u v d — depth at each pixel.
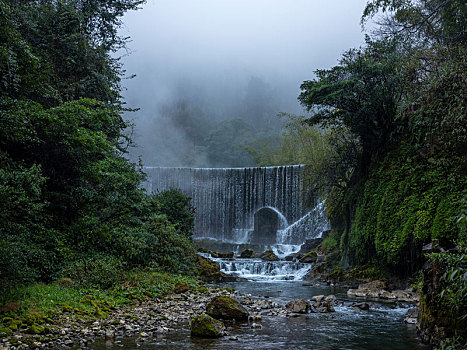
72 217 12.90
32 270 9.46
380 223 16.73
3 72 11.54
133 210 14.68
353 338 7.87
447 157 14.70
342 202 22.55
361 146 22.53
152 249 15.93
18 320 6.94
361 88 17.89
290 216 36.66
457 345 5.84
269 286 17.83
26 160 11.84
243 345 7.20
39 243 10.71
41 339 6.44
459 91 13.59
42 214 11.26
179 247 18.03
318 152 31.58
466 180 13.49
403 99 19.70
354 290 15.27
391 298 13.84
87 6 20.53
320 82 19.84
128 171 14.65
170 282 14.08
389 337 7.94
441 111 14.75
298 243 33.34
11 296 7.73
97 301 9.38
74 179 12.93
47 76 14.39
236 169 41.56
